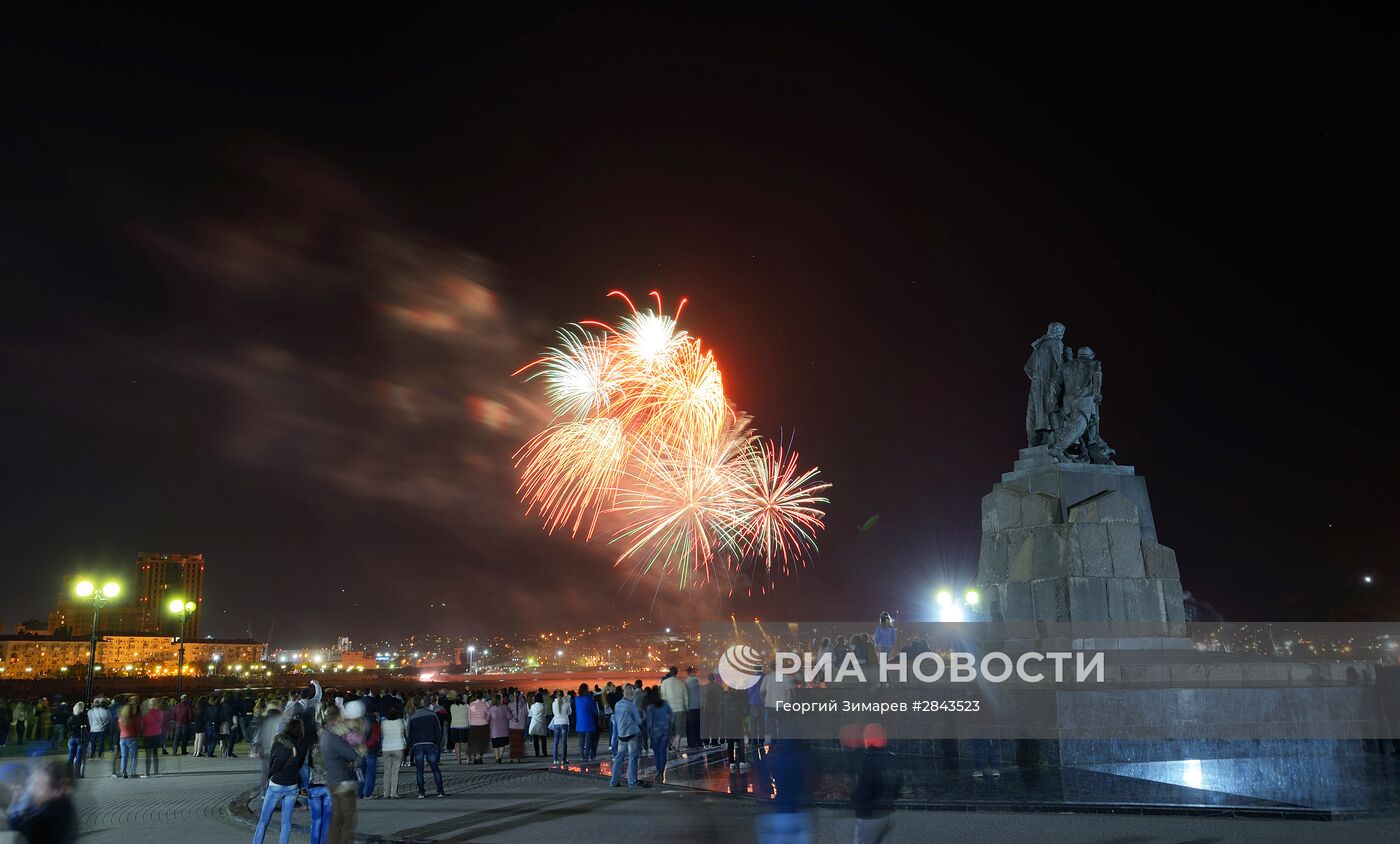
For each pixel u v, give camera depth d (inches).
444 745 1306.6
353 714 574.2
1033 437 956.0
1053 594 861.8
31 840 318.3
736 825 515.5
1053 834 502.9
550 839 553.0
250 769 1145.4
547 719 1246.9
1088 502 879.7
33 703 1502.2
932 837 501.4
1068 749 693.9
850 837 522.3
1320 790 597.3
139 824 676.7
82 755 1057.5
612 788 800.3
